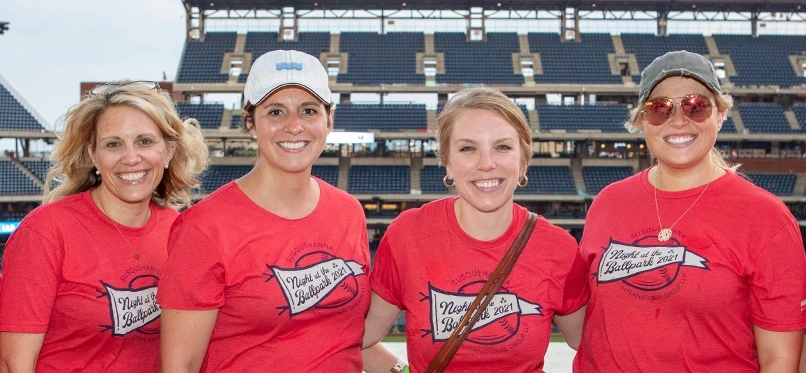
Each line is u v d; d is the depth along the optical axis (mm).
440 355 2508
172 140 2994
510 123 2482
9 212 21156
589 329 2725
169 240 2457
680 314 2455
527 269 2535
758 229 2379
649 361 2508
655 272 2484
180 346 2336
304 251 2445
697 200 2516
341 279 2502
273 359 2404
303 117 2424
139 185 2775
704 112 2471
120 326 2684
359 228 2691
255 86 2426
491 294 2488
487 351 2502
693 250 2451
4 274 2570
